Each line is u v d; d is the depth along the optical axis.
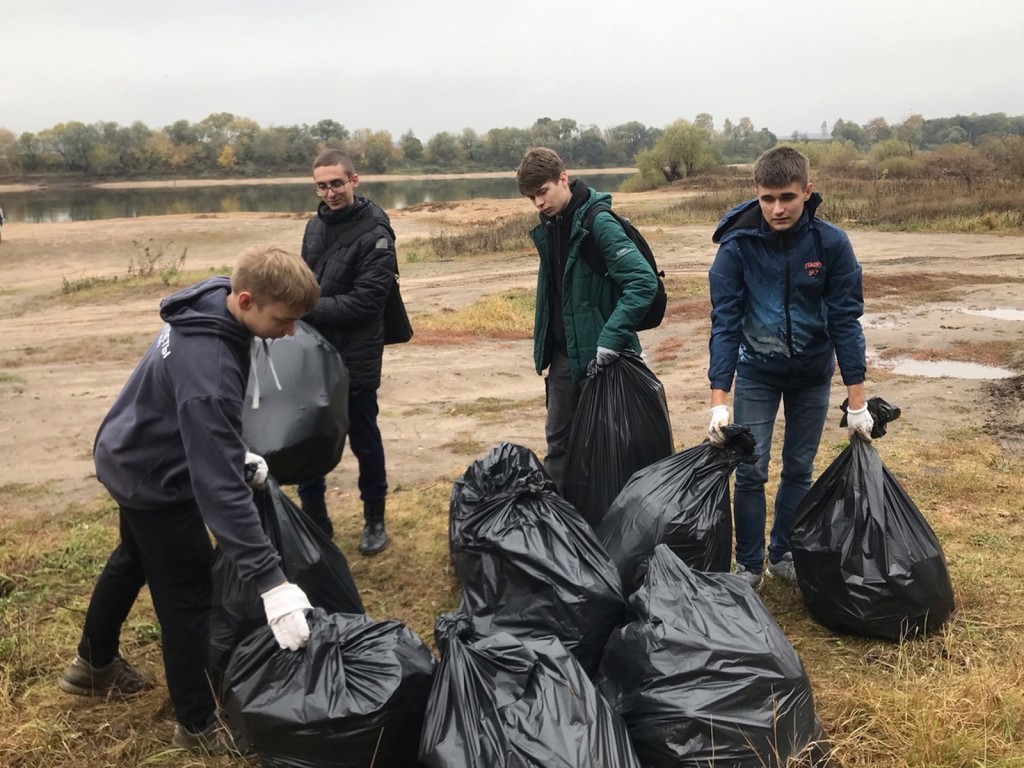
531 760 2.00
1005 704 2.63
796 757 2.25
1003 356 8.36
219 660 2.74
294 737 2.21
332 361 3.57
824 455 5.35
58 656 3.28
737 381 3.49
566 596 2.71
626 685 2.37
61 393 8.08
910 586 3.06
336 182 3.78
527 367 8.86
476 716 2.14
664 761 2.23
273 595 2.27
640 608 2.46
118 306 13.86
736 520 3.60
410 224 31.39
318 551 2.86
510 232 22.22
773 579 3.74
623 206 33.56
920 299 11.84
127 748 2.69
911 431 5.86
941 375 7.70
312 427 3.39
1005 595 3.47
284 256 2.23
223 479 2.23
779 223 3.17
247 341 2.34
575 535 2.90
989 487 4.68
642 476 3.30
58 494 5.45
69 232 27.89
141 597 3.75
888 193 28.38
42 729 2.75
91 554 4.30
